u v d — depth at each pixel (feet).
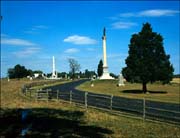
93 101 125.18
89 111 97.81
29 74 572.92
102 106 108.47
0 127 62.85
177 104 116.06
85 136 60.95
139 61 195.62
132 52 200.64
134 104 112.37
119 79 298.35
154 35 198.18
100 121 78.89
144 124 74.90
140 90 220.84
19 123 67.77
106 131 66.23
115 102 118.73
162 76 197.67
